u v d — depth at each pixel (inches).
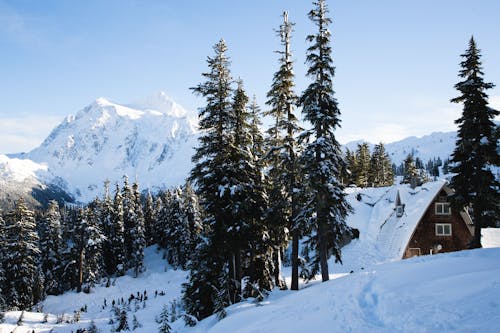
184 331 856.3
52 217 2534.5
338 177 935.0
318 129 919.7
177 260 2785.4
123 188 2952.8
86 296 2231.8
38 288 2086.6
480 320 385.7
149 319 1518.2
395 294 514.3
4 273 1903.3
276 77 962.1
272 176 973.2
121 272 2706.7
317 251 962.7
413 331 405.1
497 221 1047.0
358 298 557.3
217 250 933.8
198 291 1003.9
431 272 590.9
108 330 1403.8
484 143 1002.7
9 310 1796.3
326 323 504.1
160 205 3683.6
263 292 884.0
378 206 2080.5
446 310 427.2
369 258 1681.8
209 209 935.0
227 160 940.6
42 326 1507.1
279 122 957.2
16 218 2022.6
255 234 959.0
